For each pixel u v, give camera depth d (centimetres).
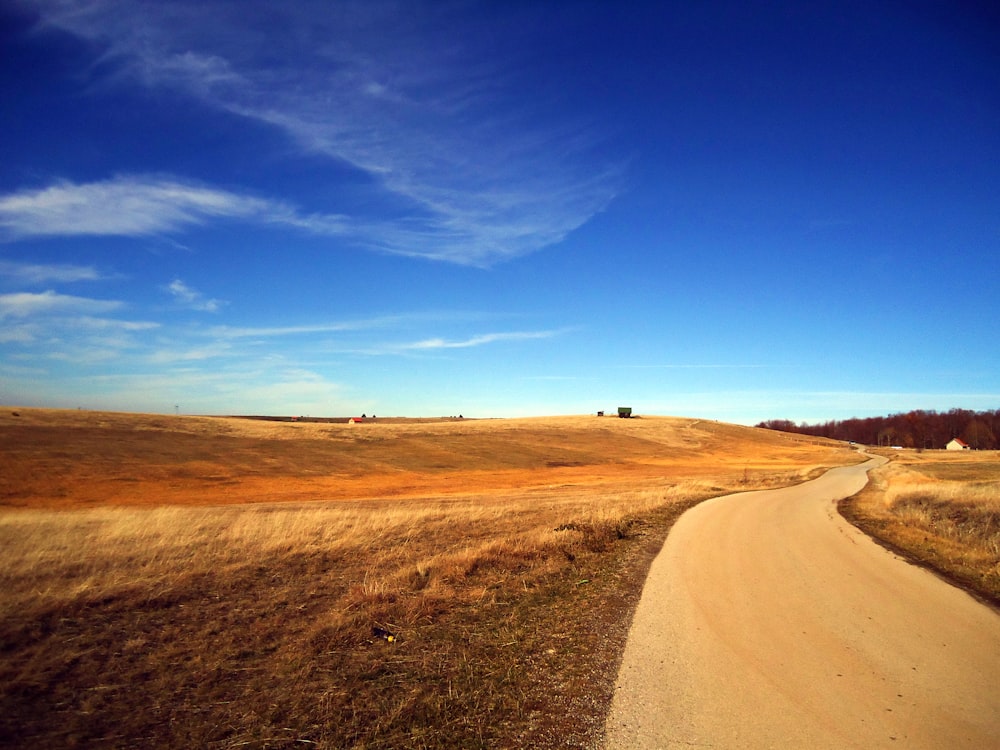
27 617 658
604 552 1202
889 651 625
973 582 966
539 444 7500
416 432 7494
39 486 3400
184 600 766
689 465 6825
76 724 432
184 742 413
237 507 2470
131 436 5488
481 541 1257
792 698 502
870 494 2894
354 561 1046
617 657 594
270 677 527
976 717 469
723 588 909
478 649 609
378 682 520
